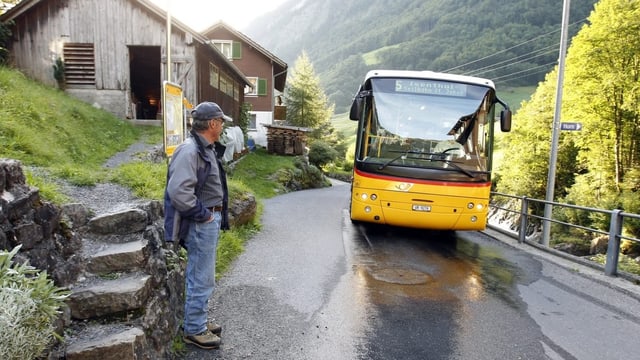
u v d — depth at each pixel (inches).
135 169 251.3
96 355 100.9
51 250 119.4
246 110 1064.8
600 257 688.4
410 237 356.8
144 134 536.4
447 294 212.7
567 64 1080.8
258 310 182.5
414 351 151.1
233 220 312.2
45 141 295.4
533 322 180.9
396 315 183.0
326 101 2353.6
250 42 1344.7
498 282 237.0
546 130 1283.2
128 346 103.0
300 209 499.5
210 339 144.3
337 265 259.1
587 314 192.1
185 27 625.0
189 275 141.5
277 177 781.3
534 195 1246.3
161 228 164.9
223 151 145.1
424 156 308.2
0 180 107.3
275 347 149.5
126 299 116.3
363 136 316.5
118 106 641.6
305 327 167.0
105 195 189.3
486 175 305.9
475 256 299.9
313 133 2144.4
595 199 949.2
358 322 173.8
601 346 159.8
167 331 136.2
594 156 1048.8
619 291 227.5
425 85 320.5
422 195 301.9
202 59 691.4
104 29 636.7
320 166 1393.9
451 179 301.7
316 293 206.4
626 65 976.9
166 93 220.5
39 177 189.0
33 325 80.4
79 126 407.8
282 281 222.8
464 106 317.4
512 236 385.1
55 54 637.3
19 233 106.3
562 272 263.4
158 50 757.3
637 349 158.4
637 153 1005.8
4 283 76.2
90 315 115.3
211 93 756.0
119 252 132.4
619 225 255.3
